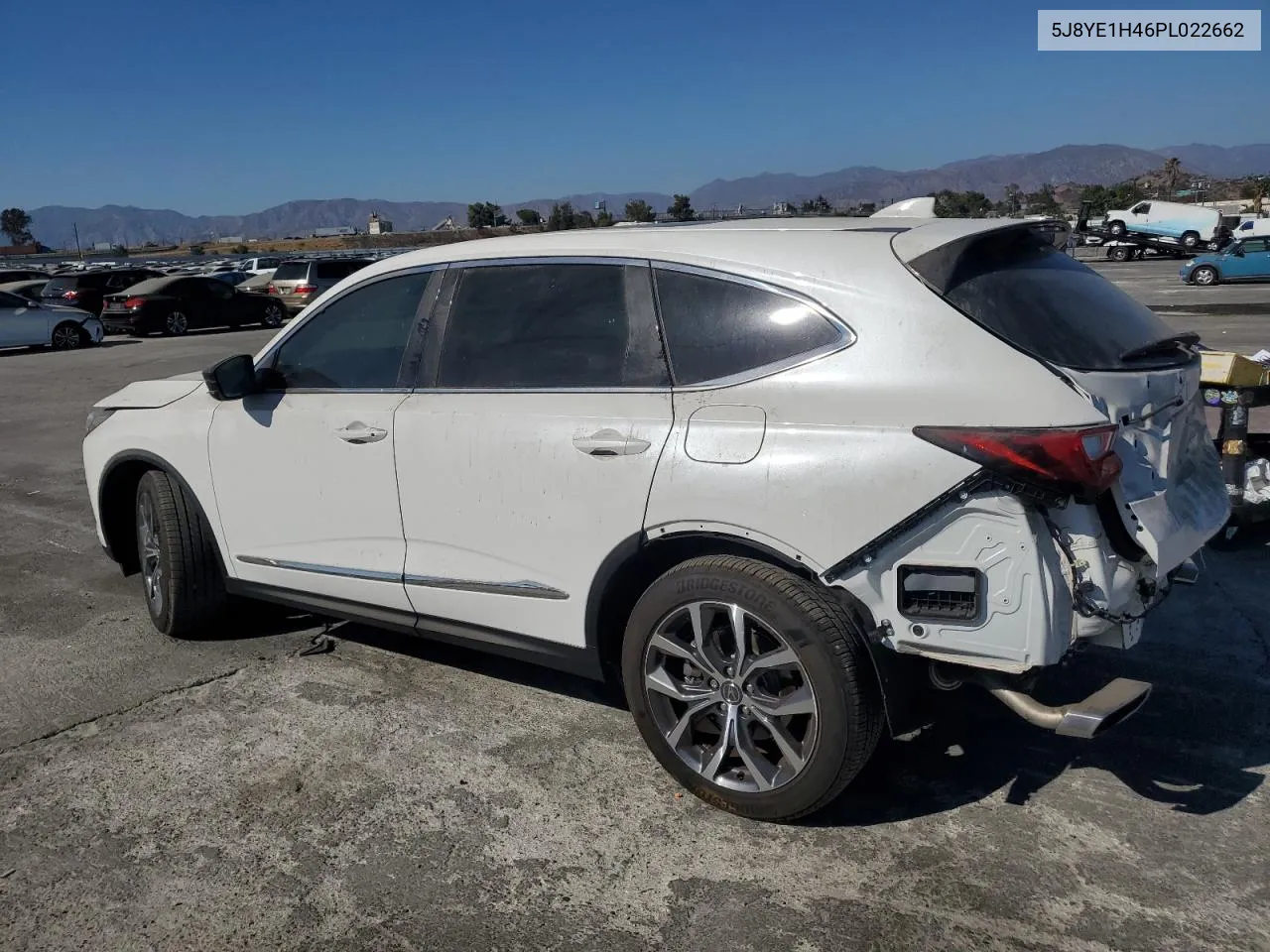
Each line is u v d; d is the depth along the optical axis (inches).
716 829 121.5
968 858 114.3
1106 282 131.2
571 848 118.4
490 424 135.8
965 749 138.6
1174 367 122.1
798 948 100.6
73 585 220.8
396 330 150.6
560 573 131.7
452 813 126.0
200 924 106.4
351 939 103.8
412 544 147.5
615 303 129.8
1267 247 1095.6
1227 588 197.5
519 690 161.6
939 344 108.8
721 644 121.8
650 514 121.3
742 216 158.1
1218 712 147.3
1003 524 103.3
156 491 178.2
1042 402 103.7
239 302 1018.7
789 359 116.0
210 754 142.1
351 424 150.4
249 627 192.2
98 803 129.6
